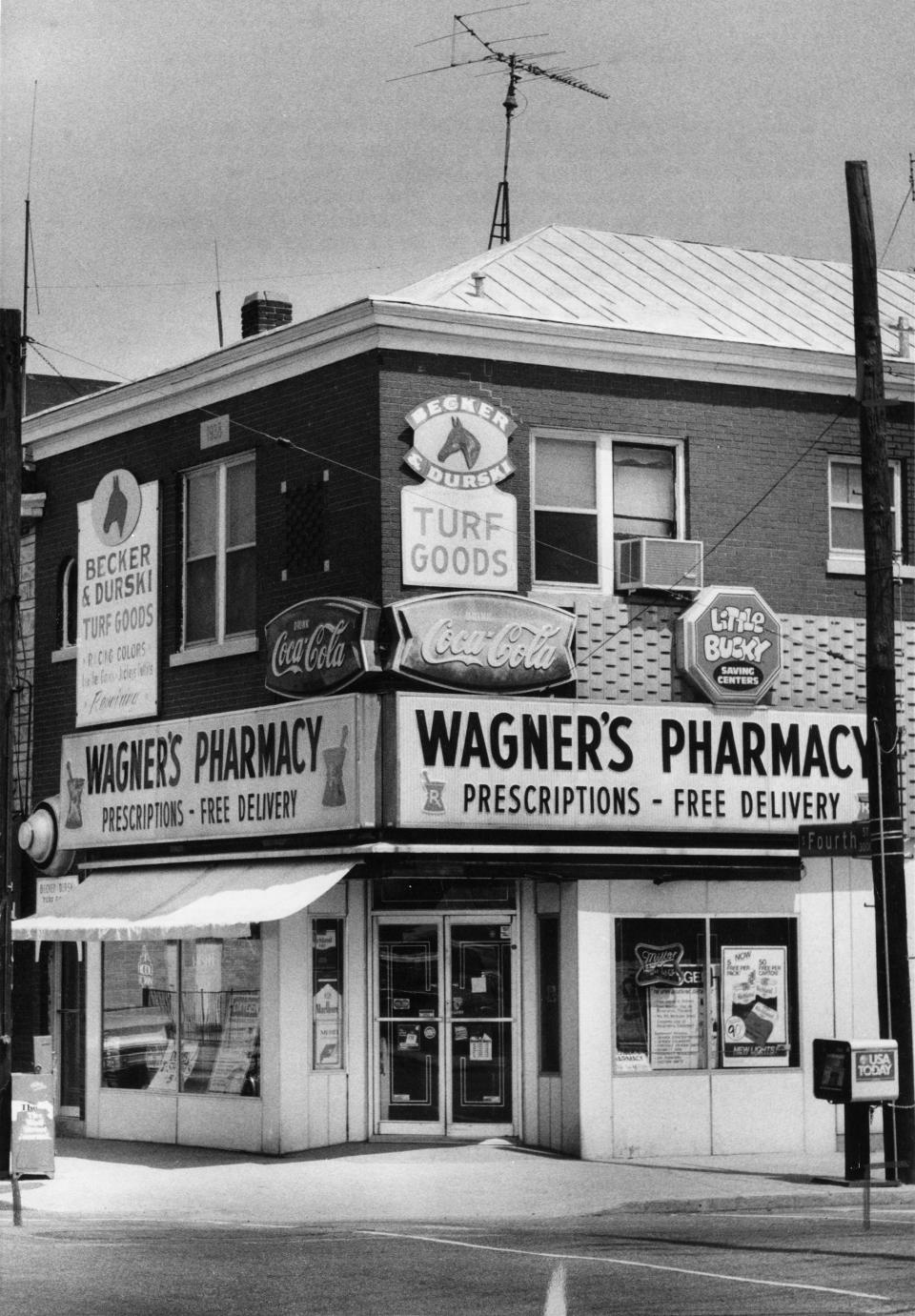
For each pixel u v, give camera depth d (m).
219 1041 23.12
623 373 22.62
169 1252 14.52
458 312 21.61
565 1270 13.34
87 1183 19.73
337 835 21.47
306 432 22.55
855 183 19.97
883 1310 11.38
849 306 26.28
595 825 21.56
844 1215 17.38
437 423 21.58
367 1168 20.41
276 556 22.98
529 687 21.58
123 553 25.55
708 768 22.20
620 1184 19.08
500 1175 19.81
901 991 19.45
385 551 21.30
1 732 20.12
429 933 22.28
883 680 19.69
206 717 23.38
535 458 22.27
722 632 22.42
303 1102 21.92
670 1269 13.33
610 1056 21.50
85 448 26.50
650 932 21.92
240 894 21.81
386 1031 22.31
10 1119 20.08
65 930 23.34
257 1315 11.46
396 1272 13.31
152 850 24.58
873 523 19.77
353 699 20.95
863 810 22.98
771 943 22.47
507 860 21.28
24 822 26.58
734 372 23.12
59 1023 26.33
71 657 26.67
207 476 24.48
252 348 23.16
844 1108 19.69
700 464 22.94
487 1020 22.11
